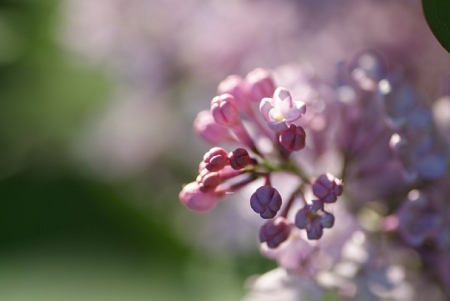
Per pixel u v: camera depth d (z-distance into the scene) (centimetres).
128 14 60
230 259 55
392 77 45
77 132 64
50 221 61
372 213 46
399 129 44
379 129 45
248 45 57
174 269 57
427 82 50
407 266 45
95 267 58
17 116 65
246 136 42
